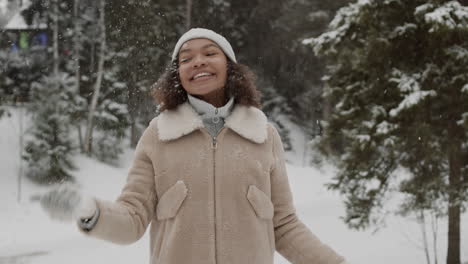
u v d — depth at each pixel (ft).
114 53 77.00
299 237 5.71
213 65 5.59
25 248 39.68
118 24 76.59
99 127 77.92
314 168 86.02
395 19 26.17
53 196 4.31
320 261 5.56
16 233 45.50
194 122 5.33
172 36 77.51
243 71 5.95
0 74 80.84
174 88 5.72
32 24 95.40
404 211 29.40
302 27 84.64
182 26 79.61
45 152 64.18
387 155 27.12
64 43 86.89
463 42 25.35
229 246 5.11
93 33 81.61
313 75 92.94
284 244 5.81
